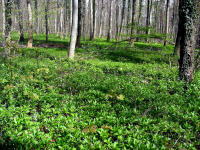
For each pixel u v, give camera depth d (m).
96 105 6.04
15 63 11.38
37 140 4.23
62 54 16.58
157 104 6.03
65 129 4.47
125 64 13.41
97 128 4.67
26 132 4.22
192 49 7.77
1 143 3.90
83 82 8.39
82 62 13.27
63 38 36.56
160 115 5.44
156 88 7.85
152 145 4.06
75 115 5.21
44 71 9.40
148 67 12.43
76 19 14.01
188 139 4.28
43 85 7.82
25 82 7.93
